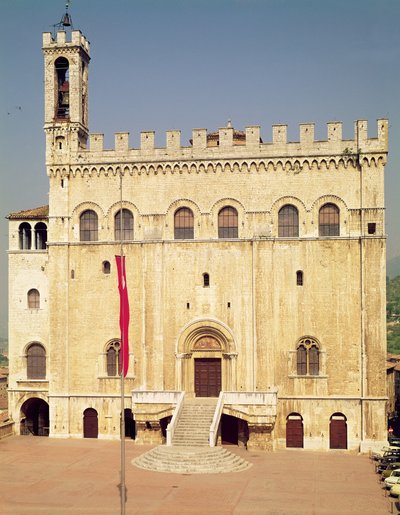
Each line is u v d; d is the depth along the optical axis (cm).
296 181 7450
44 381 7881
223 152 7569
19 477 6000
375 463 6531
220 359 7531
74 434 7650
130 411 7594
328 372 7269
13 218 8088
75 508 5125
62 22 7962
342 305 7294
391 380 12762
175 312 7556
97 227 7781
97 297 7694
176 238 7638
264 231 7450
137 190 7706
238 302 7462
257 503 5228
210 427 6775
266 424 6981
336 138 7388
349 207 7344
